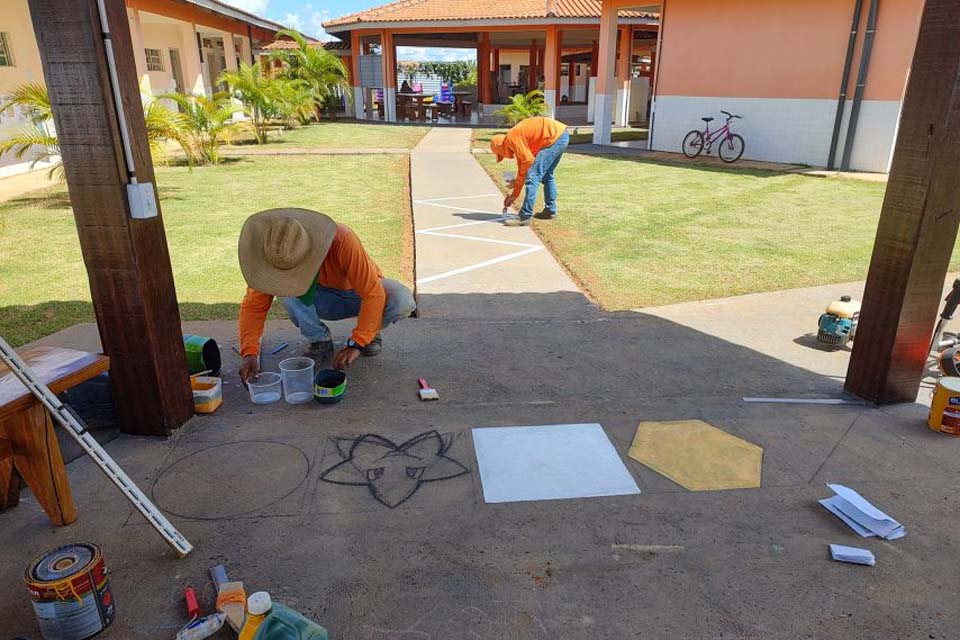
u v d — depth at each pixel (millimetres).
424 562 2449
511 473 3010
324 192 11117
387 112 27031
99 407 3355
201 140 14812
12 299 5699
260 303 3623
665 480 2975
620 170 13984
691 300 5703
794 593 2311
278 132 21156
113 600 2197
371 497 2832
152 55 20406
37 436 2465
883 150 13219
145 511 2393
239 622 2064
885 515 2682
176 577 2367
